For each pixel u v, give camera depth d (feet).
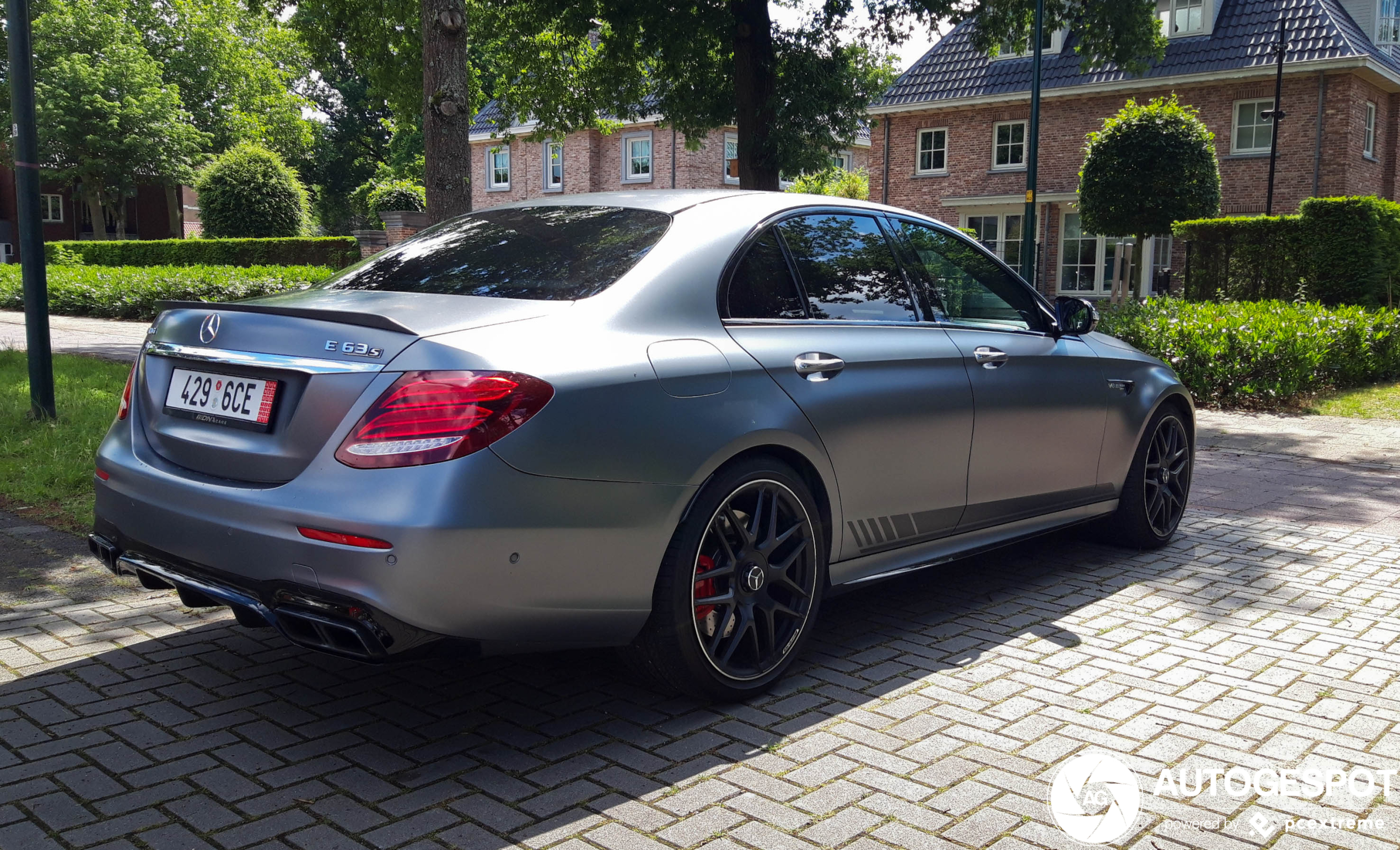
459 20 26.37
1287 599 14.32
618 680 11.12
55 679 10.74
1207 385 36.88
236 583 9.01
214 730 9.61
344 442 8.50
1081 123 83.82
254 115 167.53
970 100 87.81
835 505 11.29
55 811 8.09
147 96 148.36
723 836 7.91
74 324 60.44
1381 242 47.78
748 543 10.29
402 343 8.66
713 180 114.32
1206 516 19.89
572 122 63.72
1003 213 89.04
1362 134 75.87
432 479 8.20
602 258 10.50
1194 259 51.98
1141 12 54.24
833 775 8.95
